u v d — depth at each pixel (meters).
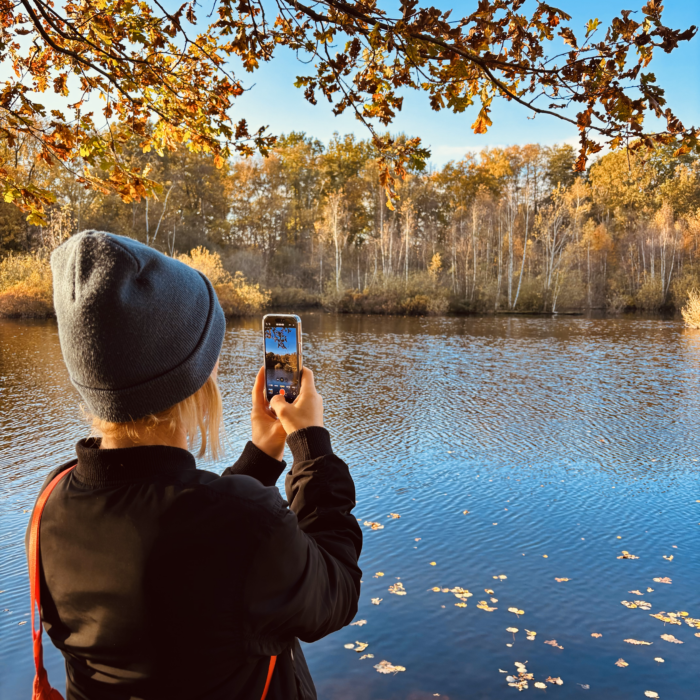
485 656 4.62
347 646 4.76
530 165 68.31
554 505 8.12
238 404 14.32
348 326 35.84
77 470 0.76
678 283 49.97
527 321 40.38
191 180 61.16
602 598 5.53
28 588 5.63
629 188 60.53
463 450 10.98
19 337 26.08
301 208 69.12
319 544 0.82
